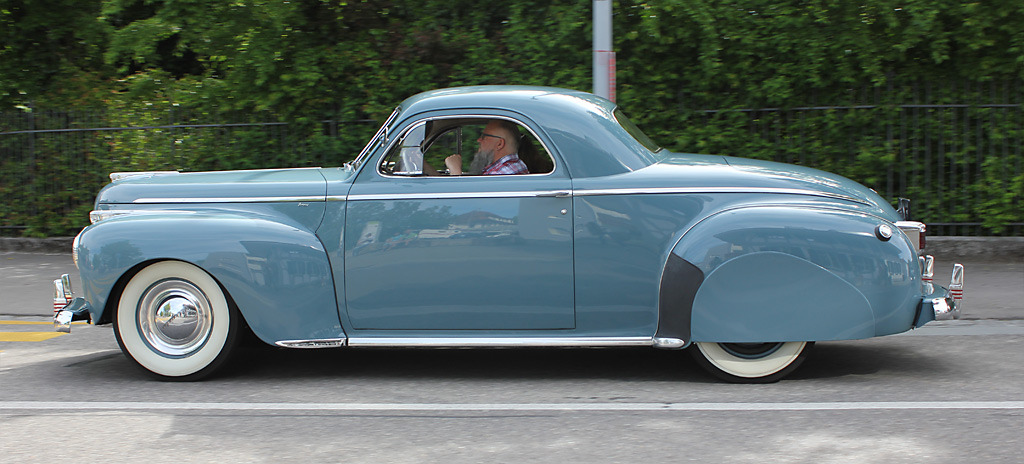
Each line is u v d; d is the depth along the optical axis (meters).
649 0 10.21
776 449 4.42
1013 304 8.01
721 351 5.61
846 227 5.38
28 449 4.56
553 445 4.52
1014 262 10.08
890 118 10.34
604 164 5.54
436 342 5.62
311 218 5.68
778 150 10.53
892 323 5.43
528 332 5.64
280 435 4.74
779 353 5.58
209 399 5.45
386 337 5.68
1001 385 5.54
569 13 10.65
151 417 5.09
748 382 5.64
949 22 10.24
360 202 5.62
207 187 5.86
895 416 4.92
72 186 12.27
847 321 5.38
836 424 4.79
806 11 10.34
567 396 5.43
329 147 11.06
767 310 5.39
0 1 13.54
